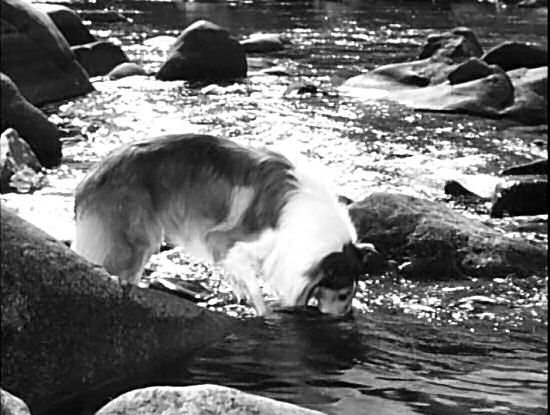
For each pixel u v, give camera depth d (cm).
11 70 977
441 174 822
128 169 597
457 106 1020
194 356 565
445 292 645
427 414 535
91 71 1148
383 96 1074
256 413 467
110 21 1588
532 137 936
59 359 541
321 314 605
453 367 572
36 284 542
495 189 765
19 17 993
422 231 675
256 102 1015
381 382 557
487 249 673
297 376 558
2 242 541
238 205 600
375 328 602
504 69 1218
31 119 818
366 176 809
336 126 932
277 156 610
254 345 576
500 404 544
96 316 550
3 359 533
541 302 639
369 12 1872
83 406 536
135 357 554
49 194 747
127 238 597
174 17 1675
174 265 657
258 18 1714
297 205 602
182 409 466
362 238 675
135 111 955
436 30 1636
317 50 1381
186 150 601
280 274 604
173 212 601
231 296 627
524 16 1914
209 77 1138
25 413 465
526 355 586
